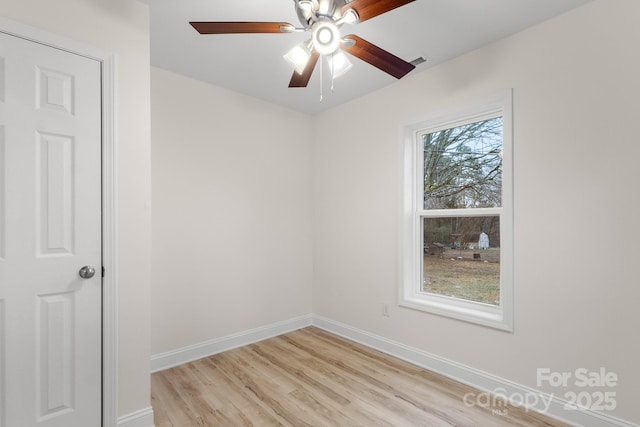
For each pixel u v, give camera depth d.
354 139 3.15
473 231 2.43
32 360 1.43
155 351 2.47
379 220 2.91
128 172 1.71
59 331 1.50
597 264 1.74
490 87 2.18
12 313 1.39
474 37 2.12
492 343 2.16
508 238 2.08
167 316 2.53
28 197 1.43
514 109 2.06
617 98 1.68
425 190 2.75
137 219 1.75
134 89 1.74
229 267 2.91
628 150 1.65
